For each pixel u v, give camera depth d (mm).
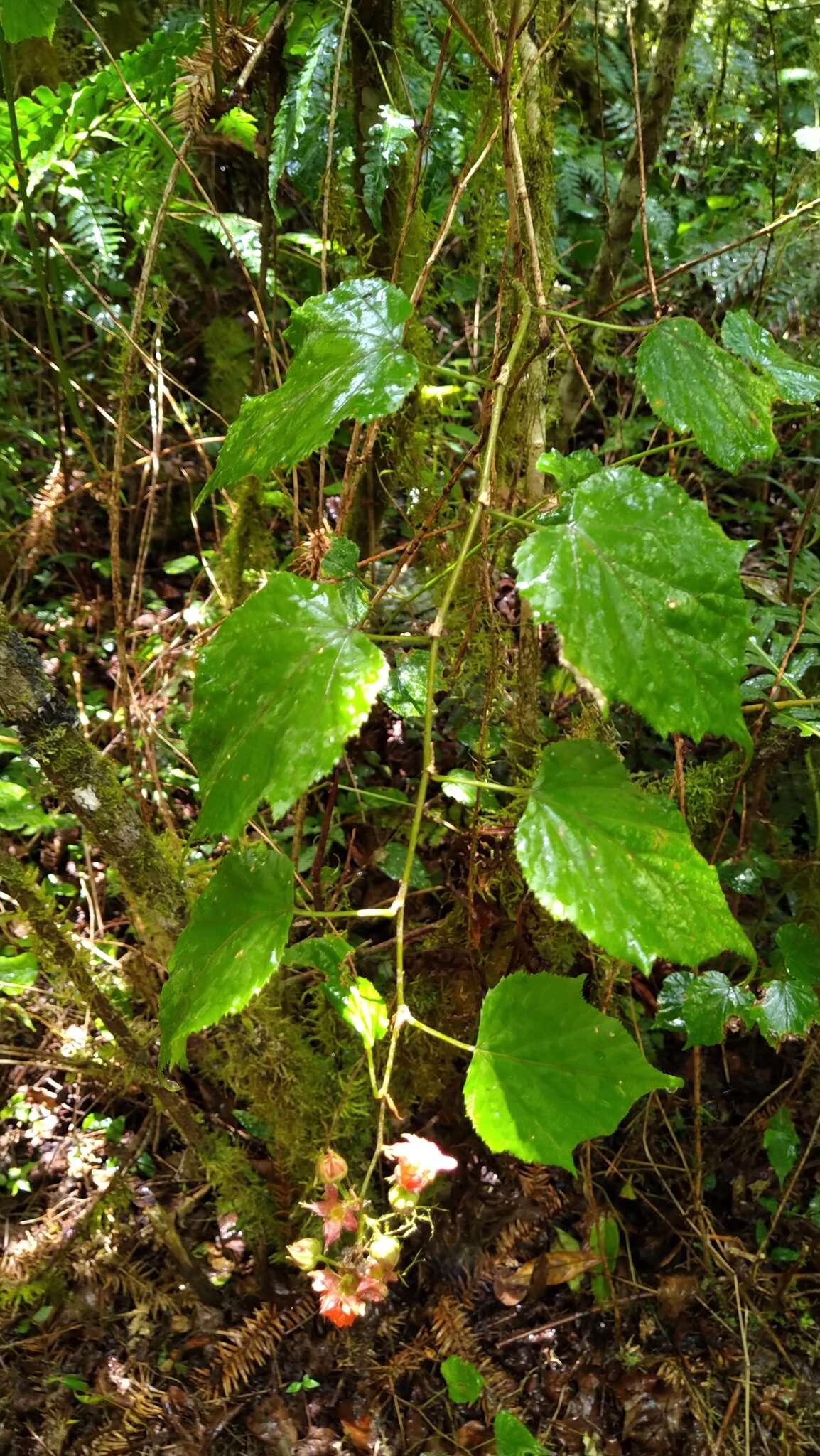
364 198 889
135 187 1176
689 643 417
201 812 455
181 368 1666
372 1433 949
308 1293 1011
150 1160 1112
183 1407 954
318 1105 954
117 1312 1021
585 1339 1030
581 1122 487
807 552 1226
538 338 630
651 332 517
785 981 865
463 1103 1077
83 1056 1026
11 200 1405
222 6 852
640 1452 962
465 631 966
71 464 1553
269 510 1456
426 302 1011
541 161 910
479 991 1018
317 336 508
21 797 987
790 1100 1121
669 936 439
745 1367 996
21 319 1624
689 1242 1088
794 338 1399
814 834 1221
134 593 1263
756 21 1581
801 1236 1097
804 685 1132
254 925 529
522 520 476
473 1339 993
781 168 1622
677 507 432
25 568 1459
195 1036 980
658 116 1176
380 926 1146
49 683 730
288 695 444
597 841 448
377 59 873
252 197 1472
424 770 480
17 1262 1000
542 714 1192
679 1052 1190
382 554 804
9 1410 947
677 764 904
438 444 1081
